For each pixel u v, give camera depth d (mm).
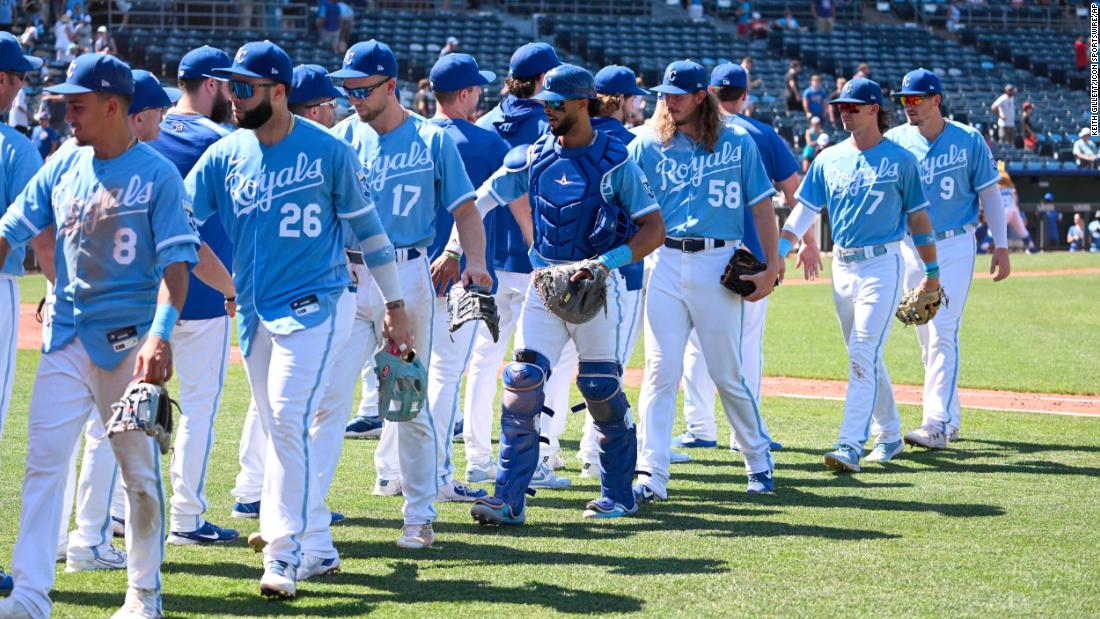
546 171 20516
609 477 21500
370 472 25469
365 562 18359
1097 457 26922
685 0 135500
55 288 15562
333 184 17094
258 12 109625
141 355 14758
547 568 17969
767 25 131000
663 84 22312
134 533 15266
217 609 15922
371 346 19203
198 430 19406
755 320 28828
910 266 28938
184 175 19609
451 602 16219
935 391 28234
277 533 16641
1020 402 35094
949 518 21109
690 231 22391
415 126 20141
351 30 113375
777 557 18516
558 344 20938
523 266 24625
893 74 126125
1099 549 18938
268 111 16797
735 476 25312
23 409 31969
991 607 15938
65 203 15305
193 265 15422
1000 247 29156
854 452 25359
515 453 20625
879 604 16062
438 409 22562
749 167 22469
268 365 17484
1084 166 109125
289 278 17000
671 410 23031
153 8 107875
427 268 20156
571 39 121625
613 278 20766
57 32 100938
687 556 18609
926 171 28406
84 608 16078
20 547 15148
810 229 28422
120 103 15102
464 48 115312
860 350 25859
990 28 137000
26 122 88438
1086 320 54969
